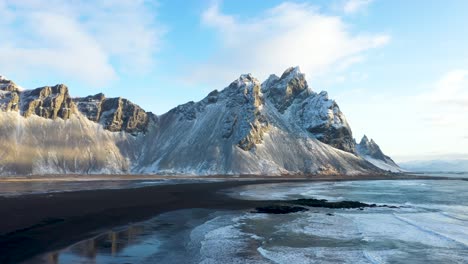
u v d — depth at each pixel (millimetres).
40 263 22750
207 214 47781
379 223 43406
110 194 69562
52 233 31875
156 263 23656
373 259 26688
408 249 30266
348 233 36688
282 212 51469
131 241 30000
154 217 43625
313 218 46688
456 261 26859
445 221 46406
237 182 130875
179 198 67688
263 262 24969
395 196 85500
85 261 23500
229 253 27094
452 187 122375
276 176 187750
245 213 49625
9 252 25281
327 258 26734
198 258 25375
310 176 196250
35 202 52812
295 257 26656
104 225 36969
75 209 46688
